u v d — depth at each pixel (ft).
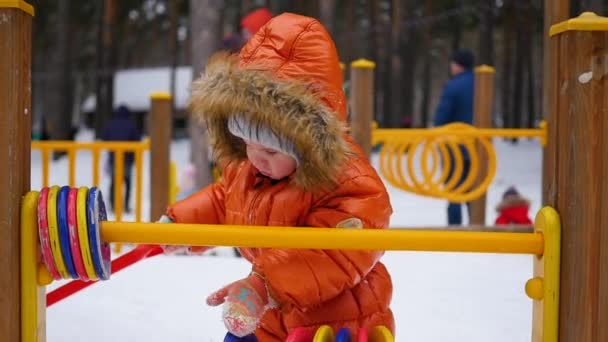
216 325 10.36
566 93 5.75
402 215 31.27
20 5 5.82
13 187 5.88
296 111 6.01
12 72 5.84
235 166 7.13
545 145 17.28
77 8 81.10
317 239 5.82
